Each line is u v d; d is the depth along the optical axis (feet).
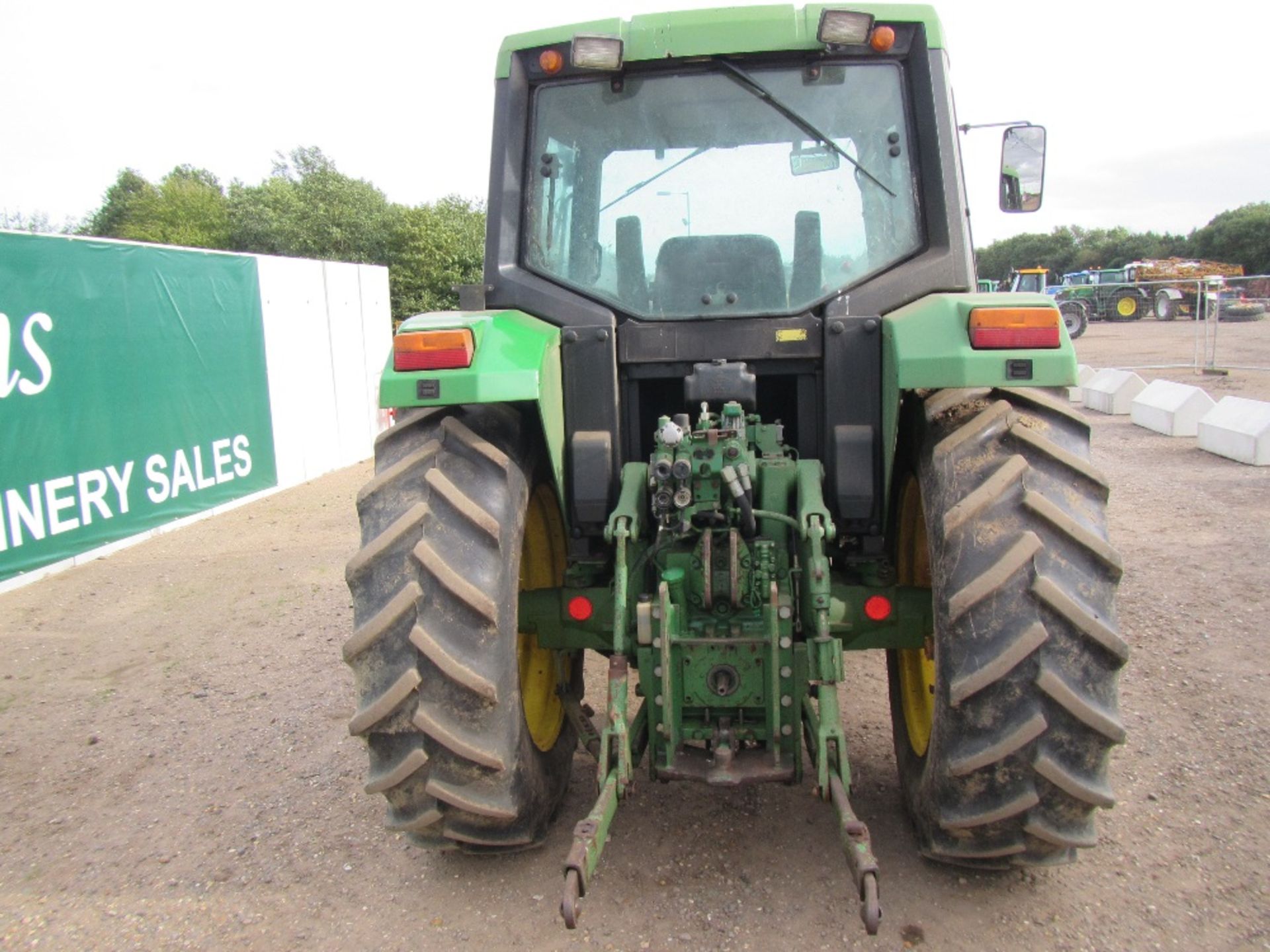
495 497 8.53
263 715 14.21
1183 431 34.73
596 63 9.86
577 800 10.95
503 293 10.40
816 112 10.22
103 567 23.72
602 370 9.87
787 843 9.96
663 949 8.41
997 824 7.86
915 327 8.56
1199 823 10.02
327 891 9.63
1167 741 11.84
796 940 8.43
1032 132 13.47
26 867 10.37
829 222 10.16
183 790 12.00
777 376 10.48
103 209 173.78
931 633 9.73
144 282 26.55
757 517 9.12
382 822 10.91
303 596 20.44
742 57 10.24
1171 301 105.70
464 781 8.27
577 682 11.55
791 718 8.63
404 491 8.46
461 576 8.10
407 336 8.58
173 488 27.73
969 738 7.65
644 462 10.33
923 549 10.33
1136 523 22.50
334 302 37.24
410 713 8.05
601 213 10.48
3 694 15.60
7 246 21.97
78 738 13.71
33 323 22.70
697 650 8.74
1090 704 7.41
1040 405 8.52
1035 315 8.12
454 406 9.16
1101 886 9.02
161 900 9.63
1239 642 14.94
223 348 30.19
